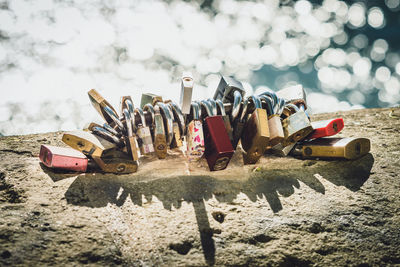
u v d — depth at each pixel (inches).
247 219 67.9
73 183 73.7
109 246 58.5
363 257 61.9
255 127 78.5
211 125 76.7
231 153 74.2
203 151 76.3
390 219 69.7
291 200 74.1
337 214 70.6
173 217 66.6
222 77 91.8
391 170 84.6
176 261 57.2
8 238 56.4
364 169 85.1
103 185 74.4
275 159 90.0
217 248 60.5
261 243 62.9
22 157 84.8
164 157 80.8
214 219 67.1
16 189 70.1
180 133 80.4
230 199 73.4
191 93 74.4
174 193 73.7
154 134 78.2
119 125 78.5
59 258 54.6
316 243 63.8
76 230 60.6
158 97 83.2
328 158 88.5
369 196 75.9
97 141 74.8
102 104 79.8
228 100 89.8
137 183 76.4
